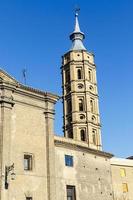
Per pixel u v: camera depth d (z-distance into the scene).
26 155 42.66
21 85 43.72
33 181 42.25
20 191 40.62
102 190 54.03
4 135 40.38
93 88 82.75
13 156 41.00
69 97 81.38
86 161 52.81
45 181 43.50
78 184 49.97
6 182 38.91
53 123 46.47
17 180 40.66
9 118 41.50
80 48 84.94
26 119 43.69
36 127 44.53
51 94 46.78
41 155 44.06
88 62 83.88
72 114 78.69
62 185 47.34
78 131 76.88
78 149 51.91
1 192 38.25
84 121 77.50
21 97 43.94
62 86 83.69
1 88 41.88
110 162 62.28
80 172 51.00
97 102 82.12
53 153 45.09
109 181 56.16
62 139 51.47
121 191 63.31
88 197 50.94
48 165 44.16
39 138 44.44
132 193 64.44
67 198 47.97
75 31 87.81
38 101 45.75
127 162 66.19
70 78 82.25
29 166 42.84
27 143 42.94
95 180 53.34
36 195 42.09
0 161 39.38
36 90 45.31
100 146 77.62
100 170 55.03
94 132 78.50
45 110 46.19
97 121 79.88
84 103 79.44
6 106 41.62
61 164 48.38
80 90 80.69
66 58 85.50
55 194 43.53
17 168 41.06
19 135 42.34
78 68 83.12
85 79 81.31
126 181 64.75
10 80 43.19
